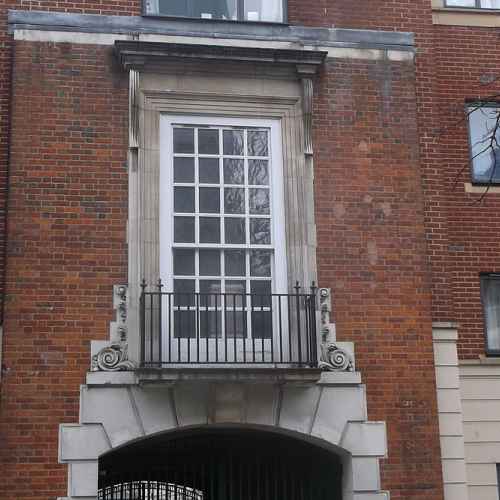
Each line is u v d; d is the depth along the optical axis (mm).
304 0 13102
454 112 13906
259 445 12844
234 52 12344
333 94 12750
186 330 11664
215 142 12352
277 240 12133
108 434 11125
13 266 11398
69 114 12016
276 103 12531
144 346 11117
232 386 11516
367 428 11711
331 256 12156
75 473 10953
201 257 11969
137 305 11492
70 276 11500
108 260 11625
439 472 11773
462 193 13562
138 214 11781
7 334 11195
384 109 12844
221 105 12391
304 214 12172
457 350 12805
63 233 11617
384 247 12336
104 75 12234
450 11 14297
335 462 12086
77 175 11836
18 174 11695
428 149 13195
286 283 11977
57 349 11266
